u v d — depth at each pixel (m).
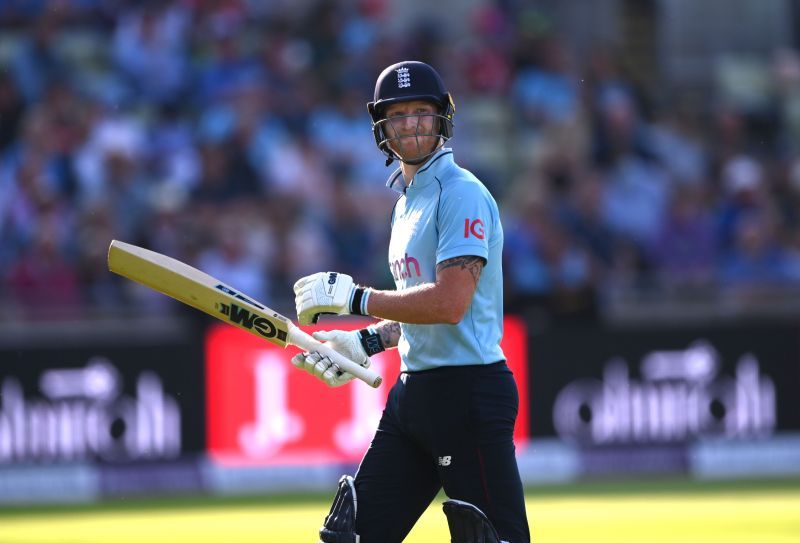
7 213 38.56
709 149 47.41
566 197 42.50
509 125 47.44
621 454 35.47
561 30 54.28
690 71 53.91
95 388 33.22
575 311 35.50
